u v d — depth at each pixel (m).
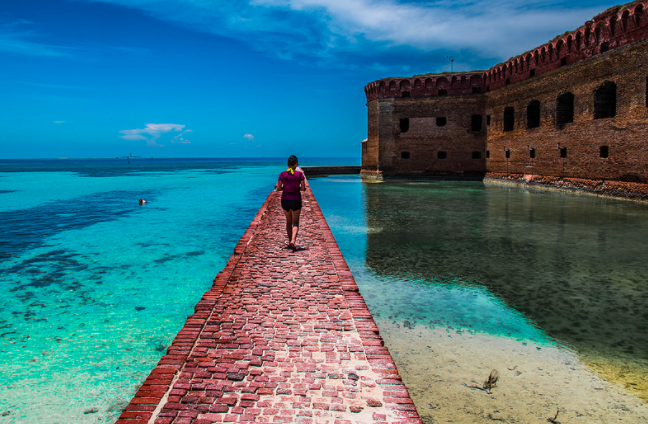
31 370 4.68
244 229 15.09
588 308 6.07
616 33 18.92
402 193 24.45
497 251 9.63
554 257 8.96
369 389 3.20
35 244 12.28
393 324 5.61
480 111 34.78
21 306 6.88
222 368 3.47
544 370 4.36
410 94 36.72
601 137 20.27
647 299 6.37
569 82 22.70
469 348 4.88
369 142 39.88
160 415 2.86
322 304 4.91
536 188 25.91
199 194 30.61
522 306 6.20
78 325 6.04
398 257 9.30
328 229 9.59
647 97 17.34
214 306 4.84
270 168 99.94
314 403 3.02
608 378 4.19
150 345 5.38
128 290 7.78
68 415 3.82
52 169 96.62
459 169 35.91
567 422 3.49
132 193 31.52
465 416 3.58
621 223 12.73
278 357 3.67
